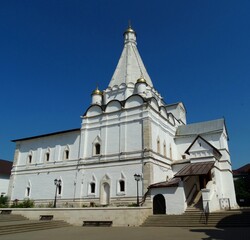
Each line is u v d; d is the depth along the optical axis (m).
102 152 33.94
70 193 34.78
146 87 36.97
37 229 22.08
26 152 42.50
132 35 45.19
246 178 52.72
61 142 39.12
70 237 16.95
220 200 29.11
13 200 40.00
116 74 40.97
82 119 37.50
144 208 24.58
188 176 26.73
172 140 39.47
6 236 18.06
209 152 31.17
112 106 35.56
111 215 24.77
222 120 39.47
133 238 15.52
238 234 15.82
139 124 32.31
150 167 29.59
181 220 22.72
